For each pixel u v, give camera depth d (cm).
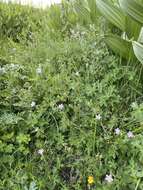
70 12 326
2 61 260
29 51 257
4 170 187
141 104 193
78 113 200
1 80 227
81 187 178
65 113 200
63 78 216
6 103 210
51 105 202
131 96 211
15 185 178
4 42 321
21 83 226
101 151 186
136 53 200
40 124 199
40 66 228
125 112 201
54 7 354
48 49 248
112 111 203
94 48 229
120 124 196
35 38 291
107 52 224
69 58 229
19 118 200
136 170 168
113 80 211
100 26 253
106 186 169
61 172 188
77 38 251
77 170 184
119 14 229
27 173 184
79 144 189
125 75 215
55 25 321
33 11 402
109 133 189
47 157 190
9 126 201
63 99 205
